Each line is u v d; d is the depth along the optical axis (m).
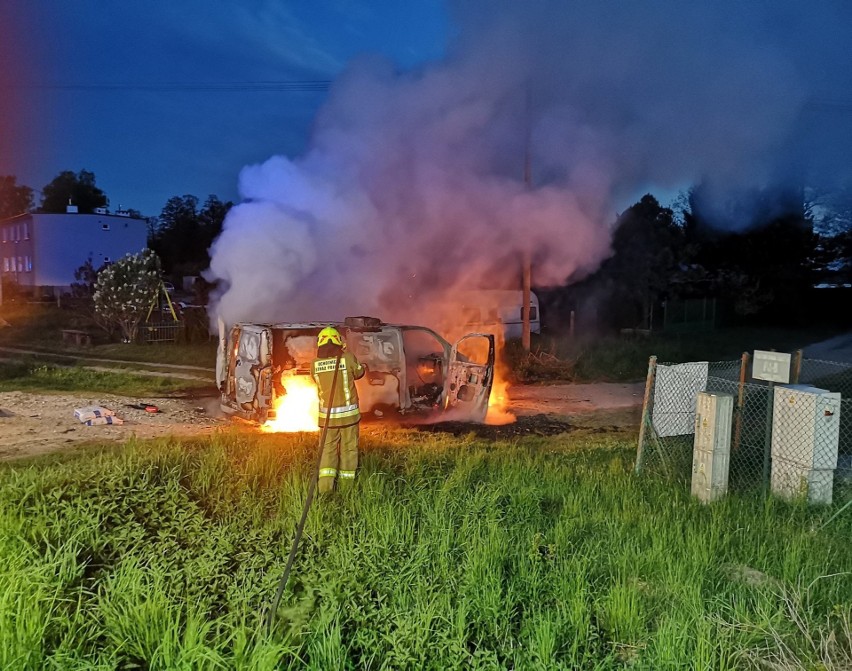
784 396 6.61
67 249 44.34
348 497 5.70
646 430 7.59
